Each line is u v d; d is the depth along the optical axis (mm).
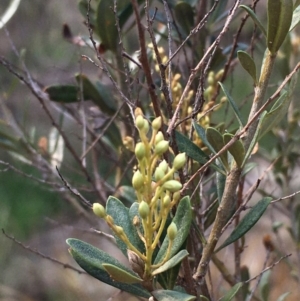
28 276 1858
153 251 511
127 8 701
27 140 833
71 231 1869
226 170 540
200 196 605
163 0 588
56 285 1820
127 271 504
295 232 839
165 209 487
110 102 741
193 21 700
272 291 1213
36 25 2160
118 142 748
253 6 599
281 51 782
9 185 2109
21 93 2145
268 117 530
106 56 872
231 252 1243
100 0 695
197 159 548
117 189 702
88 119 855
